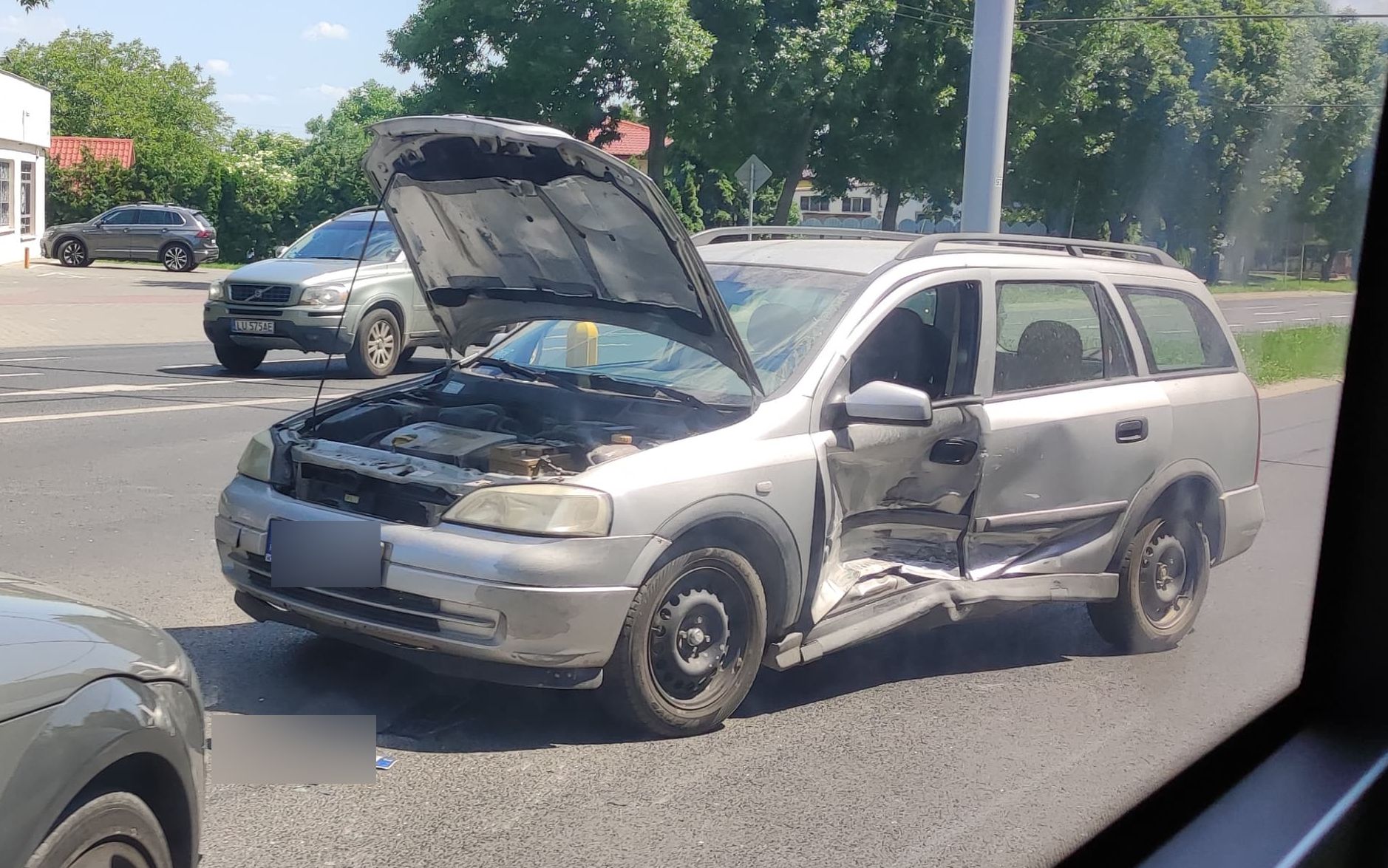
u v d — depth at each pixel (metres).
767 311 5.31
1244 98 37.56
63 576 6.22
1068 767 4.51
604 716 4.68
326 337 14.22
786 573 4.69
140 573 6.36
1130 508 5.76
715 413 4.97
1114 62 37.34
